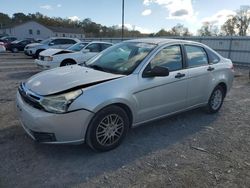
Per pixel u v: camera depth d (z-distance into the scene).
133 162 3.38
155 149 3.76
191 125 4.79
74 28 89.69
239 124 4.95
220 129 4.66
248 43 19.16
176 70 4.39
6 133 4.07
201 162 3.45
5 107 5.44
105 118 3.45
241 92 8.04
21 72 10.98
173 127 4.65
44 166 3.20
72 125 3.18
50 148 3.63
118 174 3.09
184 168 3.28
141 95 3.79
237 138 4.28
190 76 4.57
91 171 3.13
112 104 3.46
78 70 3.98
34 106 3.29
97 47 10.77
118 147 3.75
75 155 3.48
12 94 6.66
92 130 3.35
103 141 3.52
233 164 3.42
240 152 3.78
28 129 3.40
